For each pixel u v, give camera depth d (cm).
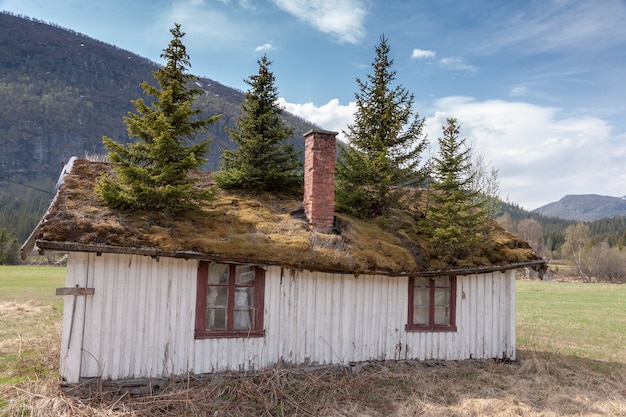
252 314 1015
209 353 956
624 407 950
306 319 1055
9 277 3809
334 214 1214
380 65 1355
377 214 1306
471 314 1238
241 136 1305
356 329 1105
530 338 1750
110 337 878
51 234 830
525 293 4212
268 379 945
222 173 1278
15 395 844
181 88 1061
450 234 1173
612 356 1464
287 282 1042
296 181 1322
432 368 1156
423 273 1136
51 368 1028
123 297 895
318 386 978
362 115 1355
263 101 1309
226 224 1043
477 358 1234
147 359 904
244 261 956
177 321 934
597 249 6750
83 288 861
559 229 16188
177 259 945
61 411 776
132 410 800
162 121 950
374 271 1074
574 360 1358
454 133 1270
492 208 2792
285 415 848
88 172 1108
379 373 1070
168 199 994
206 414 824
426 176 1287
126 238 885
